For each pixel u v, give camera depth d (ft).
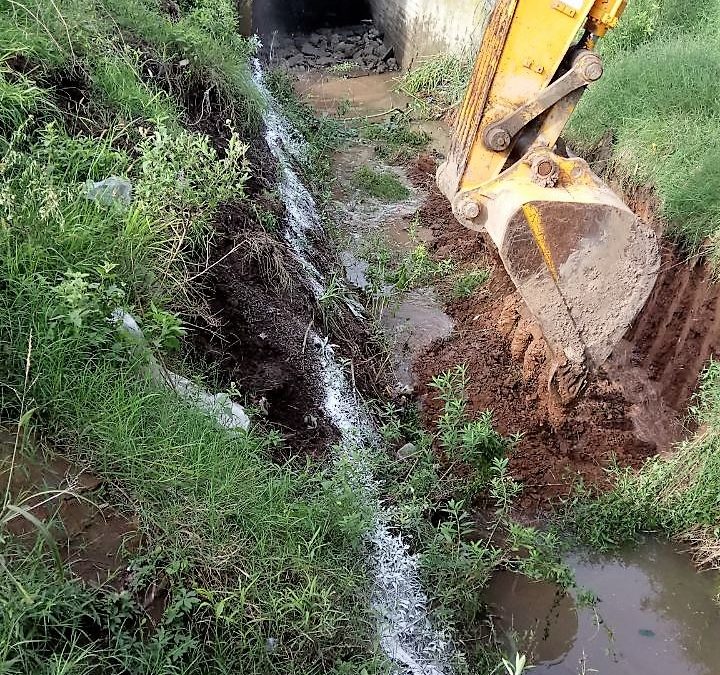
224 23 32.71
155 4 28.55
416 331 25.13
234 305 17.48
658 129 25.30
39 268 12.63
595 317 16.46
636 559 17.53
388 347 23.84
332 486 13.85
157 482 11.34
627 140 26.03
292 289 20.22
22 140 16.01
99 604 9.42
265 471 13.02
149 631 9.71
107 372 12.12
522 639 15.74
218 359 16.02
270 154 29.04
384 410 20.68
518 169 16.74
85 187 14.92
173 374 13.85
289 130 37.42
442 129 41.09
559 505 18.67
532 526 18.21
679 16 33.42
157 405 12.46
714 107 25.53
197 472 11.76
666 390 21.50
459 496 18.04
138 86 20.90
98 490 10.82
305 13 61.16
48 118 17.11
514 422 20.63
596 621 16.16
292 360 17.80
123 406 11.77
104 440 11.34
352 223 31.81
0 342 11.38
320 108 45.24
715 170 22.38
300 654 10.77
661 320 22.52
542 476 19.33
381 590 13.91
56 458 10.95
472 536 17.76
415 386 22.61
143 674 9.06
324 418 17.43
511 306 24.20
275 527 12.12
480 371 22.68
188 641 9.43
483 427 17.80
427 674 13.24
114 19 23.53
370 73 52.11
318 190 33.24
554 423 20.27
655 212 23.58
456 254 29.32
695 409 19.03
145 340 12.86
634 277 15.93
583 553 17.67
